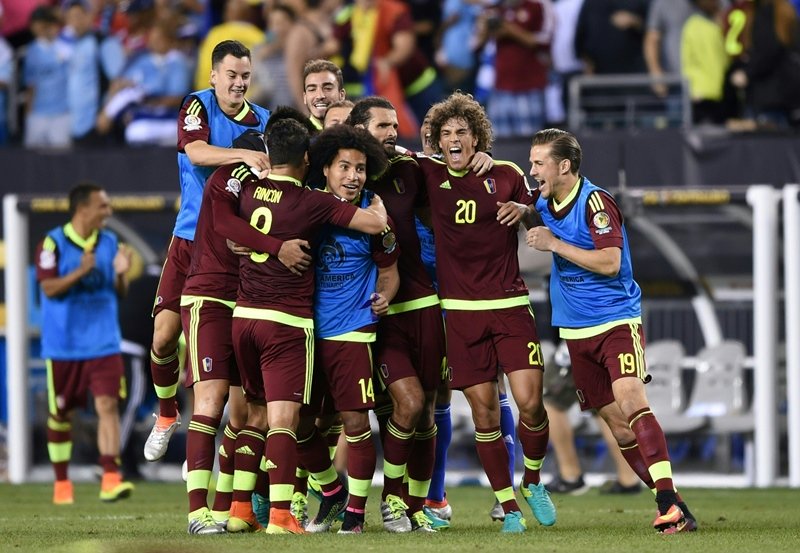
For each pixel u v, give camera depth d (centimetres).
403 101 5178
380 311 2497
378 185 2591
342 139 2461
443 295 2555
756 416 4412
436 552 2111
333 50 5159
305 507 2720
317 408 2606
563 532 2538
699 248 4534
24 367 4691
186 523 2917
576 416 4497
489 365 2542
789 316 4412
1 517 3162
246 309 2456
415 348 2612
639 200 4397
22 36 5566
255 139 2639
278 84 5153
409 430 2555
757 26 4869
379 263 2505
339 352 2495
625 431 2570
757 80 4878
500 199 2538
